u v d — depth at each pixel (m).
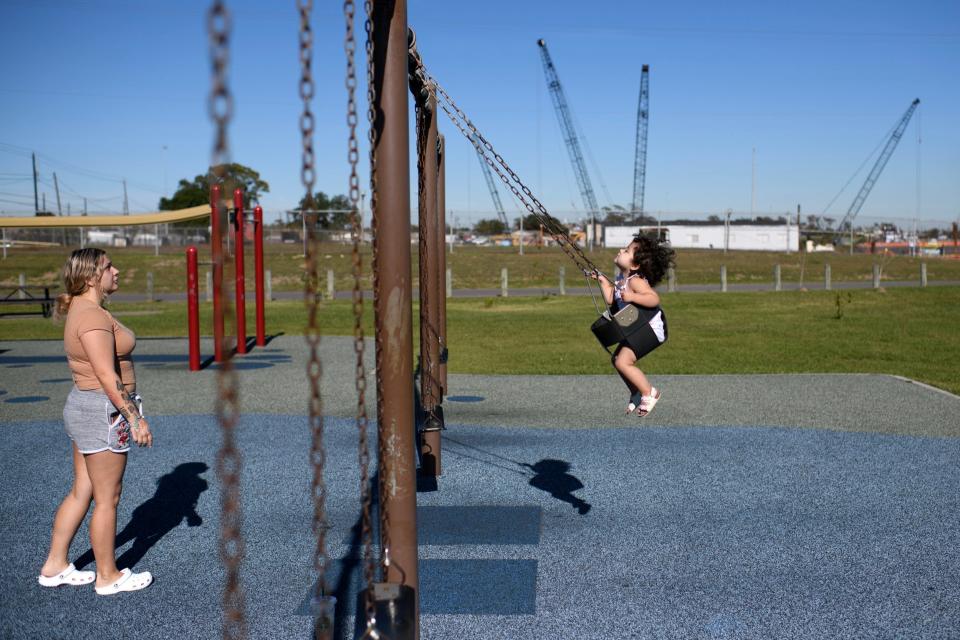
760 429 8.95
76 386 4.63
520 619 4.28
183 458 7.79
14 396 11.66
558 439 8.53
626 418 9.63
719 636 4.06
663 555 5.18
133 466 7.49
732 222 66.00
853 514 5.97
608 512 6.08
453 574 4.90
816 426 9.09
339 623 4.25
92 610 4.45
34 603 4.55
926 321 22.09
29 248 52.47
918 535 5.50
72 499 4.80
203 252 48.84
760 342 17.58
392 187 3.35
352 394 11.38
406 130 3.35
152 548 5.42
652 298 5.36
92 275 4.56
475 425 9.27
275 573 4.95
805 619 4.24
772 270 46.41
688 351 16.09
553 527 5.75
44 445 8.40
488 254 51.06
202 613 4.41
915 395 11.10
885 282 40.53
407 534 3.43
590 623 4.22
